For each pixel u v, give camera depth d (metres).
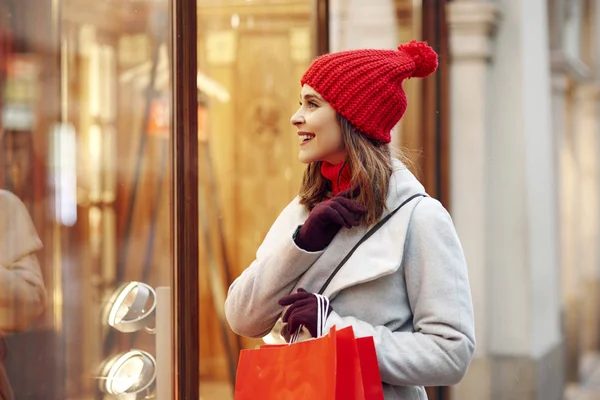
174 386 4.25
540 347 9.23
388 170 3.07
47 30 4.18
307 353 2.75
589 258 16.22
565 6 13.55
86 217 4.27
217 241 5.71
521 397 8.82
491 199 8.84
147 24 4.34
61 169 4.20
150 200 4.32
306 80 3.12
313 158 3.12
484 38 8.47
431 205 3.04
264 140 6.08
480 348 8.63
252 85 6.02
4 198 4.01
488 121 8.70
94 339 4.21
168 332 4.27
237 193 5.93
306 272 3.05
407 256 3.01
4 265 4.02
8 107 4.03
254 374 2.89
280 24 6.13
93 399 4.18
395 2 7.12
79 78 4.29
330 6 6.80
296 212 3.28
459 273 2.99
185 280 4.28
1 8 4.00
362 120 3.04
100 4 4.34
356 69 3.06
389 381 2.91
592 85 15.81
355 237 3.02
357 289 3.01
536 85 9.39
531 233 8.89
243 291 3.13
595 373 14.38
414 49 3.25
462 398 8.59
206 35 5.66
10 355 4.01
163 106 4.32
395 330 3.03
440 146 7.94
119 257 4.29
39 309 4.09
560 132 12.28
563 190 13.09
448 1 8.37
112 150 4.33
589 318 16.44
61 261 4.17
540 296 9.30
